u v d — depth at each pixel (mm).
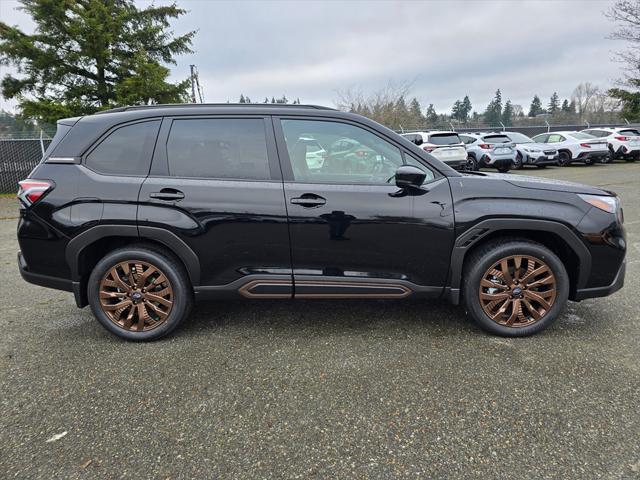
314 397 2494
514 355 2918
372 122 3168
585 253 3027
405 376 2688
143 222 3035
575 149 17516
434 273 3105
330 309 3814
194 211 3033
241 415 2346
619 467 1919
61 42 14820
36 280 3229
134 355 3035
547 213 2977
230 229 3053
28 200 3096
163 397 2518
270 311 3799
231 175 3105
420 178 2904
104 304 3209
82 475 1931
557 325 3373
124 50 15719
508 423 2230
